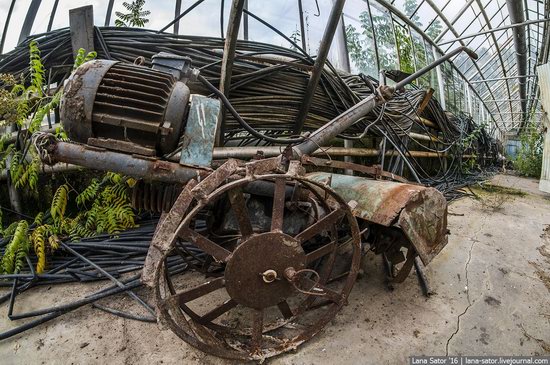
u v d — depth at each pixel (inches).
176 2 137.4
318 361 50.1
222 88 85.4
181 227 41.3
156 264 41.9
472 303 66.2
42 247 76.5
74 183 107.2
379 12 214.8
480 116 504.7
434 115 197.8
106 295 64.7
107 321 59.3
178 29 137.0
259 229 59.5
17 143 97.2
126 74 49.3
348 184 72.6
